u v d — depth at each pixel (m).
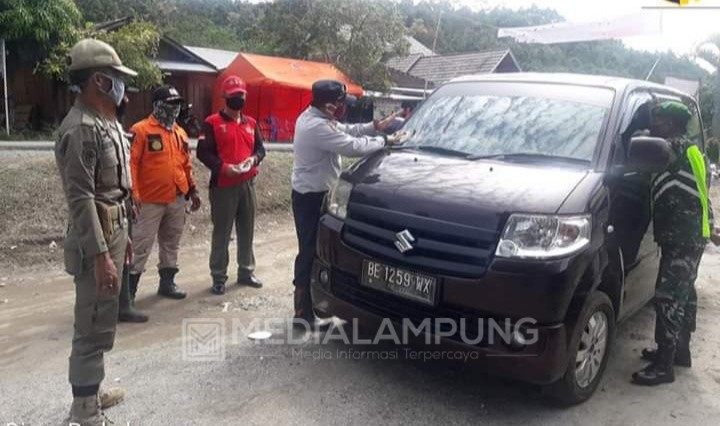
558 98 4.12
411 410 3.30
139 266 4.62
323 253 3.73
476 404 3.40
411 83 27.97
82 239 2.71
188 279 5.59
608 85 4.18
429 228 3.20
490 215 3.10
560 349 3.04
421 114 4.52
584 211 3.17
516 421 3.25
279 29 25.34
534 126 3.94
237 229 5.37
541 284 2.96
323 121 4.12
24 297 4.91
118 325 4.36
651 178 3.97
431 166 3.71
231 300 5.03
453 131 4.16
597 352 3.52
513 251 3.01
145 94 19.72
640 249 3.92
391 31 24.75
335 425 3.11
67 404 3.21
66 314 4.55
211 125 5.01
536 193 3.22
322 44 24.66
